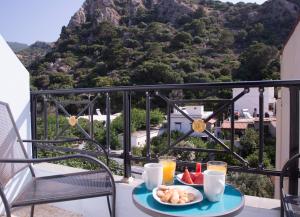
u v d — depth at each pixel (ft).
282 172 5.41
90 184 6.15
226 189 4.71
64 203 8.50
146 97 7.63
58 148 9.24
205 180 4.23
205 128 6.99
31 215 7.27
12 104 8.51
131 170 7.92
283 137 24.06
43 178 6.66
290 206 4.71
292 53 26.35
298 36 23.59
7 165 6.22
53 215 8.16
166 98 7.48
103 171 7.02
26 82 9.20
